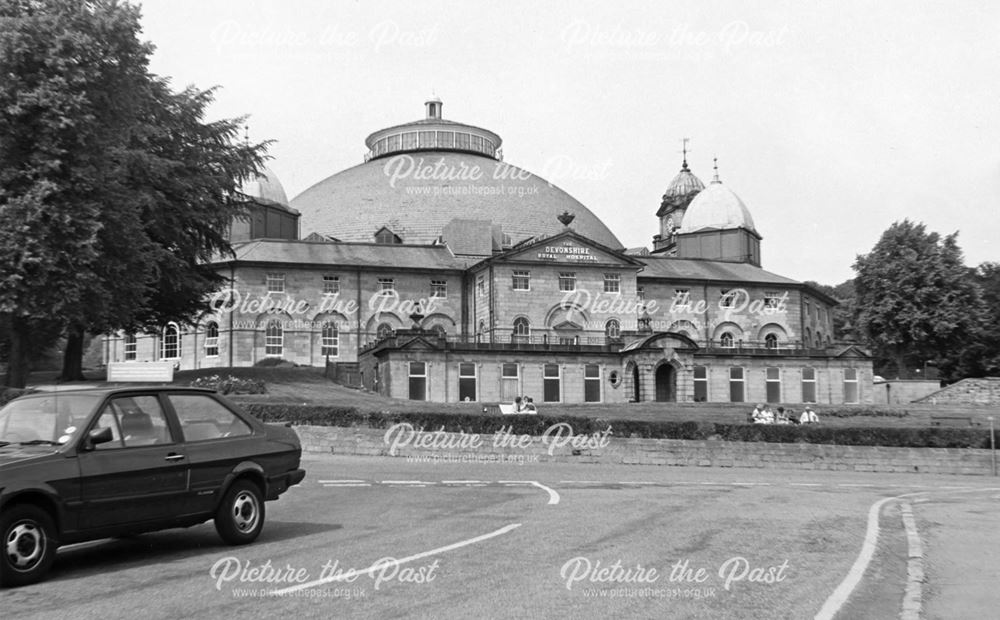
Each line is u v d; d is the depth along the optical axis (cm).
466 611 907
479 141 10931
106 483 1137
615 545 1302
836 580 1074
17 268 3428
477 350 6181
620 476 2578
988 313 8381
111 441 1173
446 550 1245
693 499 1956
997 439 3372
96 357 9631
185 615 898
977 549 1315
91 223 3525
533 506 1766
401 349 5994
